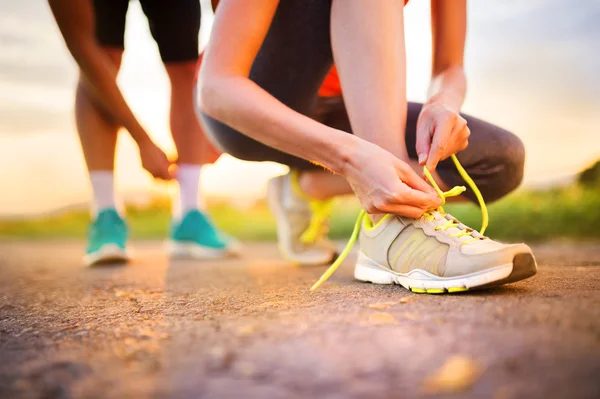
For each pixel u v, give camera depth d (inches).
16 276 73.6
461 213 122.9
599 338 25.0
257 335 28.9
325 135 38.5
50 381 23.8
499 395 19.9
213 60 41.2
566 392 19.8
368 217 48.3
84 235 217.8
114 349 28.4
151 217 228.7
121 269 77.0
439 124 40.2
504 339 25.5
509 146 52.9
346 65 42.4
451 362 23.0
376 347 25.4
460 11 49.3
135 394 21.7
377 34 40.9
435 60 50.9
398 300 37.1
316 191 67.9
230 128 56.0
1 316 41.1
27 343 31.0
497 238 114.4
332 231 147.4
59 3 65.2
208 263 83.2
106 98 72.8
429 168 39.9
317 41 50.3
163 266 79.5
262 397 20.7
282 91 54.0
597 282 42.0
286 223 72.4
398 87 41.4
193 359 25.6
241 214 205.2
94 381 23.5
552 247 96.2
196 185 92.8
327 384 21.5
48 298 50.2
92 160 83.2
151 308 41.2
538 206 118.9
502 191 56.1
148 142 76.3
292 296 42.5
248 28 40.7
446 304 34.4
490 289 39.2
